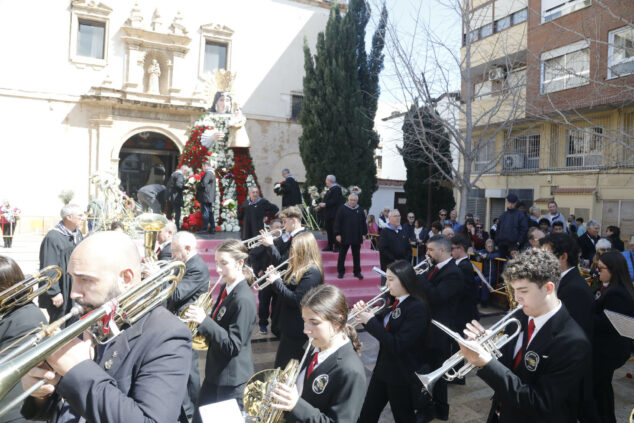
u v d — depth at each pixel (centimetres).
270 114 2230
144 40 1933
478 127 1764
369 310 350
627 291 362
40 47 1803
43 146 1814
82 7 1845
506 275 245
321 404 228
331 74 1678
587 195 1567
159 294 183
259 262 676
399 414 333
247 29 2178
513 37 1603
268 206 955
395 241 805
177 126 2016
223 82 1855
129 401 146
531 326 240
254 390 240
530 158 1816
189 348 176
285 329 407
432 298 429
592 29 1391
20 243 1518
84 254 161
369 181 1722
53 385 155
